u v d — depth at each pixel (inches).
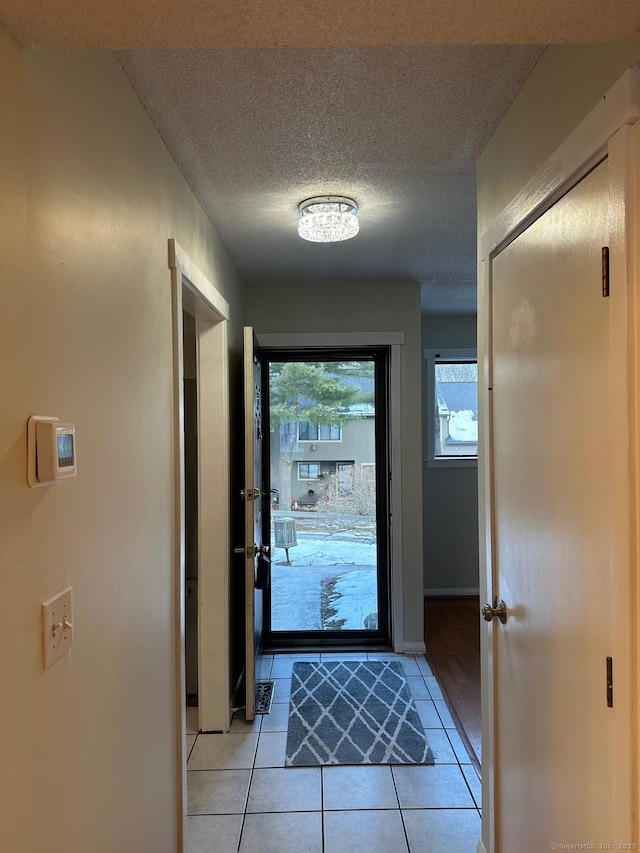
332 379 149.3
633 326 34.0
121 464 49.6
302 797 84.2
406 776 89.3
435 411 189.6
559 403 45.4
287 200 86.1
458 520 188.4
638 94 33.5
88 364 42.6
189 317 107.3
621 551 35.0
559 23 33.0
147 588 56.4
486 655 68.0
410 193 83.9
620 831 35.5
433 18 32.8
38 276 35.1
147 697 55.9
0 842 30.2
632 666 34.3
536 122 51.7
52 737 36.1
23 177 33.4
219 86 55.4
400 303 140.9
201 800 83.7
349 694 117.6
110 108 48.5
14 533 31.9
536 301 50.4
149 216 59.9
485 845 69.0
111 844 46.0
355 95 57.6
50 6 30.3
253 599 107.0
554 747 46.9
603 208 37.7
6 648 30.9
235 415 122.3
